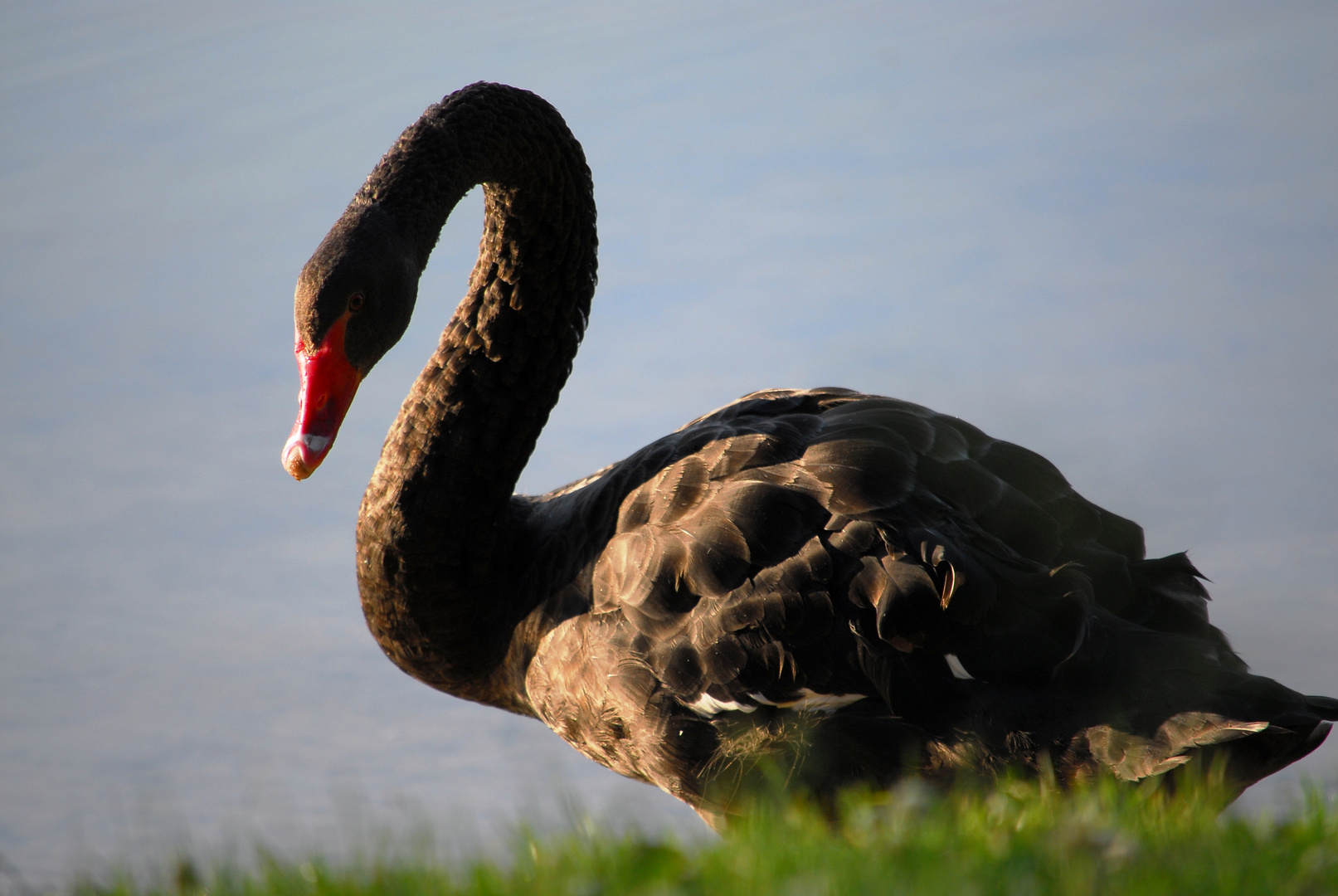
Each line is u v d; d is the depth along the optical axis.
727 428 9.04
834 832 7.92
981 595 7.74
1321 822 6.68
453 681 9.94
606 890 6.34
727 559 8.20
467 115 10.06
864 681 7.95
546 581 9.28
